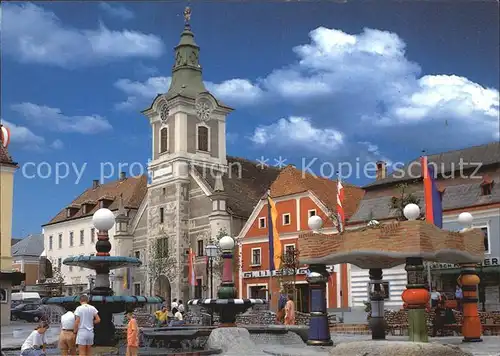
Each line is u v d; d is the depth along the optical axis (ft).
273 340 65.72
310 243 57.88
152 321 96.99
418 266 50.55
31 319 149.18
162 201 213.66
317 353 50.78
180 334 59.62
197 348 60.70
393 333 81.66
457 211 133.49
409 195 133.28
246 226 183.73
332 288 152.76
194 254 202.18
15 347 59.82
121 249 221.25
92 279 146.00
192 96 214.07
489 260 126.72
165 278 208.44
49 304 60.49
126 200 237.04
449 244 54.95
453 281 125.80
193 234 205.67
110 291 61.36
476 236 61.21
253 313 90.38
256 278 176.96
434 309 80.23
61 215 260.21
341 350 45.42
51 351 54.75
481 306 126.00
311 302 59.11
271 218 148.46
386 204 143.84
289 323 81.46
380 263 63.46
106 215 60.80
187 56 219.20
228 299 64.08
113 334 60.03
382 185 147.64
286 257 149.48
